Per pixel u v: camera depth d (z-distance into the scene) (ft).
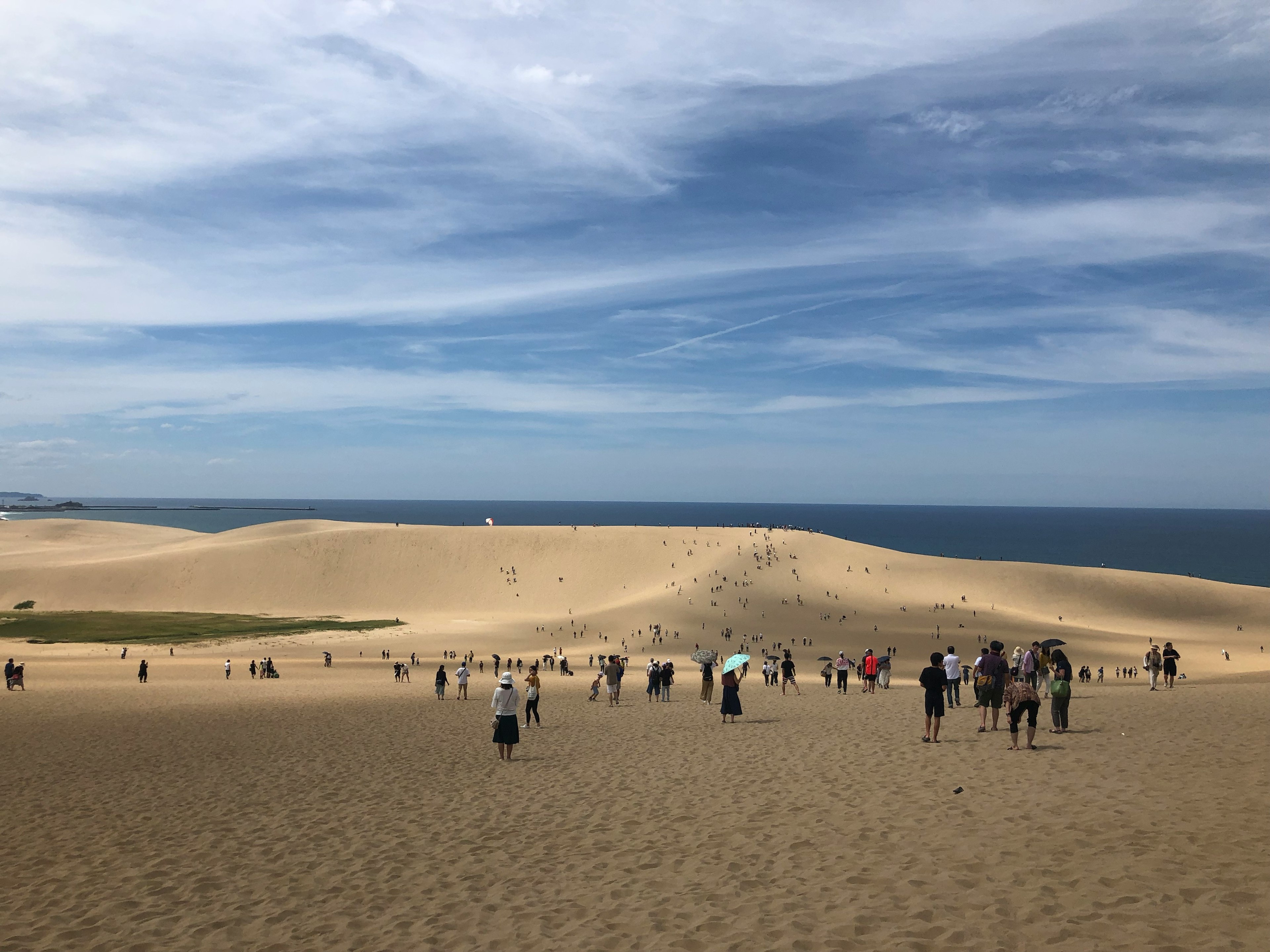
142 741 72.23
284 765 60.13
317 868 35.01
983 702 58.08
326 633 325.01
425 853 36.29
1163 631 355.56
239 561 482.69
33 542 653.71
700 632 325.01
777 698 102.53
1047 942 21.74
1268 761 41.29
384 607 456.86
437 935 26.73
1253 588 428.15
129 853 38.58
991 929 22.95
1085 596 416.05
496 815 42.75
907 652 288.92
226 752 66.23
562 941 25.35
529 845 36.52
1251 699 70.44
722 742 62.08
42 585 451.12
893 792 39.86
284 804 47.55
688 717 83.76
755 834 34.81
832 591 404.77
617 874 31.37
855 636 319.06
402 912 29.22
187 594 456.45
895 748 52.80
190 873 35.19
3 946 27.96
